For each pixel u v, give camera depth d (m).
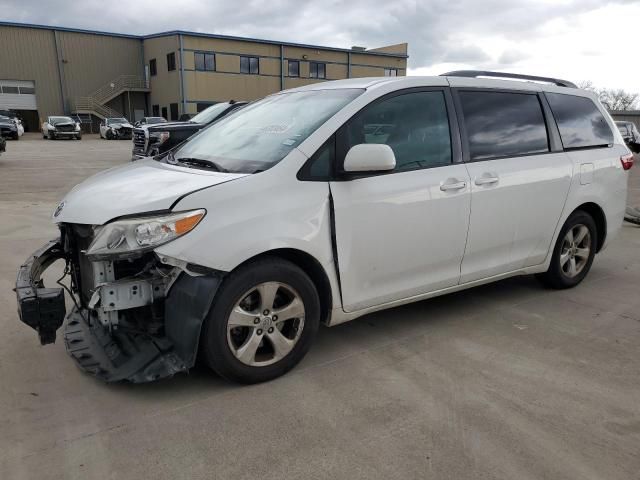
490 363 3.57
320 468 2.51
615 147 5.18
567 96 4.86
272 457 2.58
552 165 4.48
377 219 3.48
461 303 4.68
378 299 3.64
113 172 3.82
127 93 47.31
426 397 3.13
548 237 4.62
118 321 3.10
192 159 3.72
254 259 3.10
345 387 3.23
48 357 3.52
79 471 2.46
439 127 3.86
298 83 46.06
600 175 4.93
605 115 5.22
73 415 2.89
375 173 3.36
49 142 33.00
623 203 5.29
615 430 2.83
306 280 3.25
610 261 6.23
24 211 8.71
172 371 2.94
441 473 2.48
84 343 3.38
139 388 3.17
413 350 3.74
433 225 3.75
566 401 3.11
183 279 2.94
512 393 3.19
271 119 3.88
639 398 3.16
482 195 3.98
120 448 2.63
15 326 3.99
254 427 2.81
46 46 43.41
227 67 42.78
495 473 2.49
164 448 2.63
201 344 3.04
